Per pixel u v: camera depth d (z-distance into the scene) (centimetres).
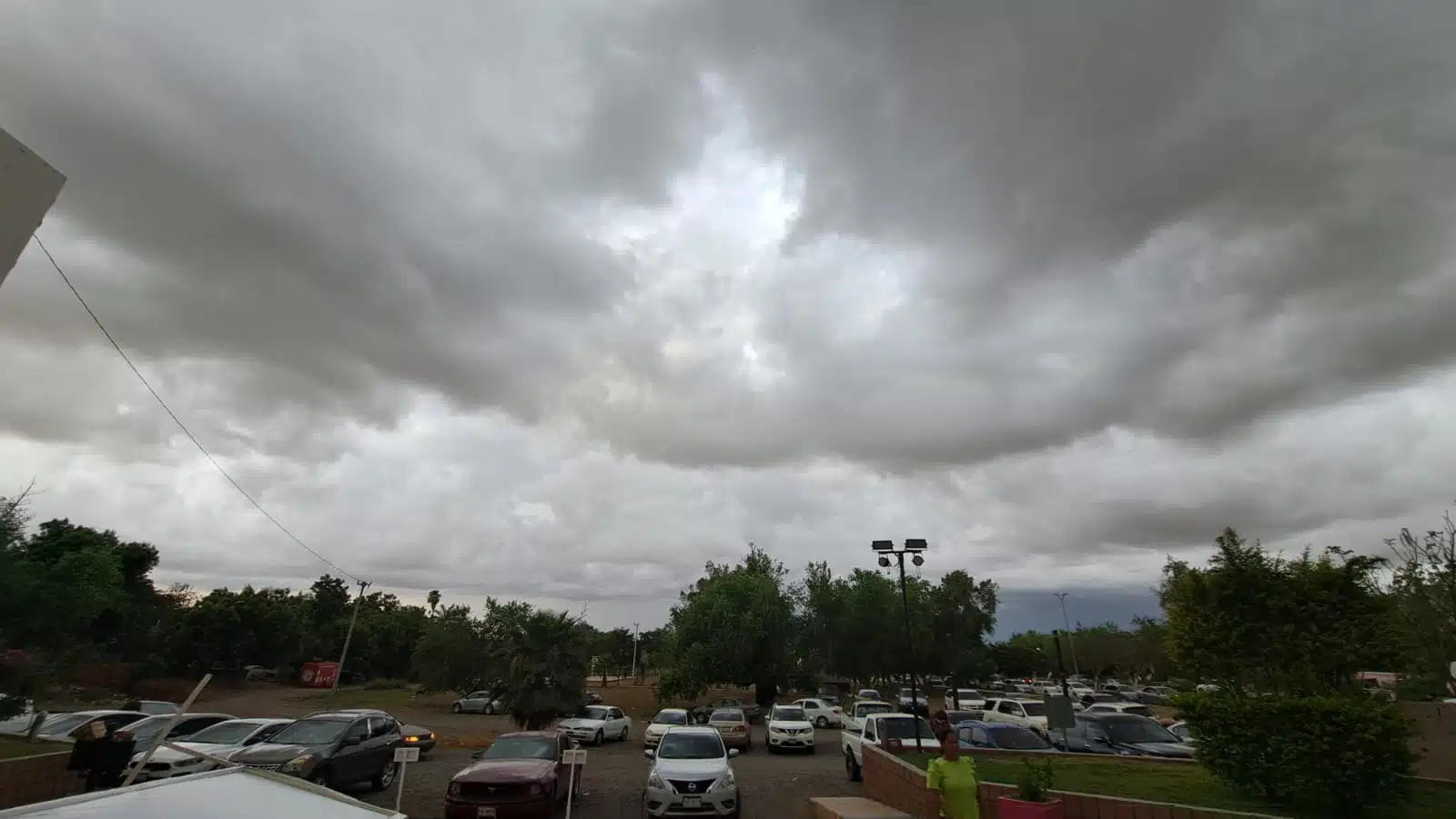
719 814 1289
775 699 4781
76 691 4025
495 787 1208
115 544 4766
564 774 1488
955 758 840
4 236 198
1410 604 2364
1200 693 1181
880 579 5188
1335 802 1001
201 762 1320
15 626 1884
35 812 226
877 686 6191
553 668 2491
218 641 5944
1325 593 1222
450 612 5234
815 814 1418
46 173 214
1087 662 7962
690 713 3600
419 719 4062
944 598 5528
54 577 2058
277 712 4353
